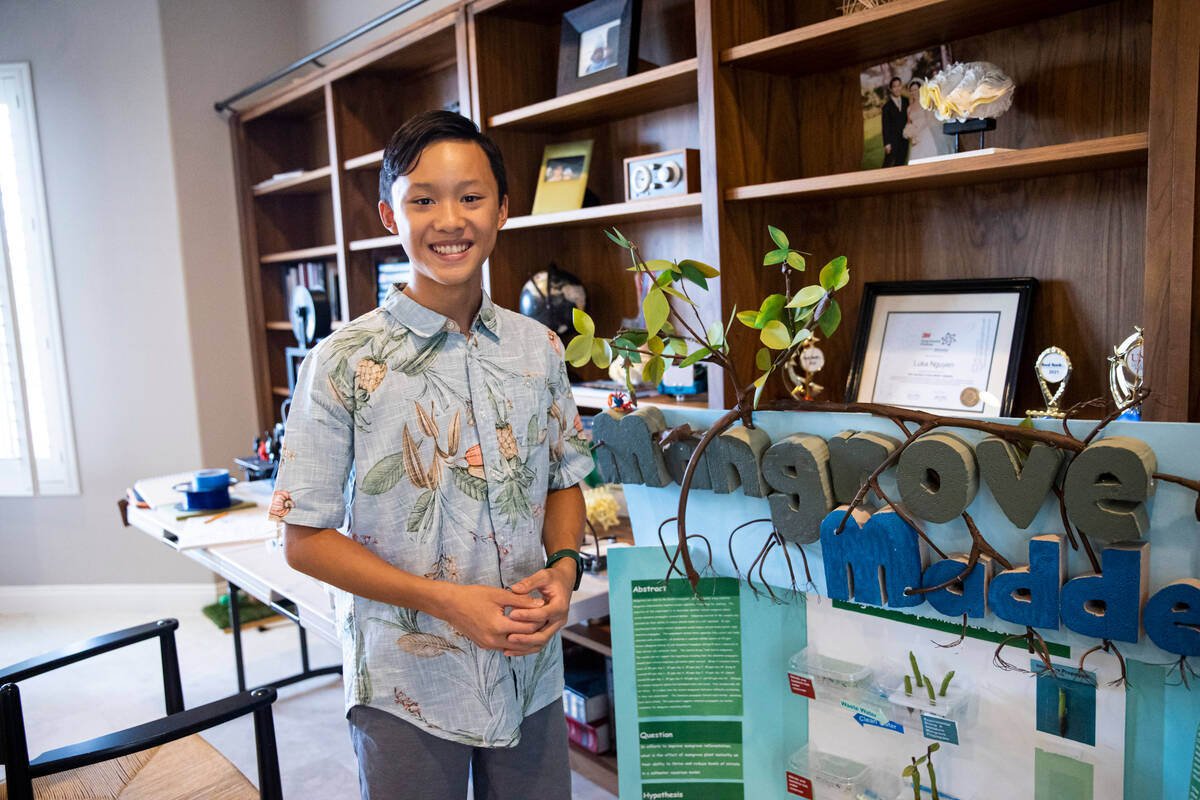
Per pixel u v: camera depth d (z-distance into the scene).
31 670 1.66
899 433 1.19
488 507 1.20
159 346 3.96
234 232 4.07
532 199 2.82
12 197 3.89
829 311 1.23
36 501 4.02
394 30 3.48
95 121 3.85
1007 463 1.06
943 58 1.89
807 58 1.98
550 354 1.30
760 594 1.35
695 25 2.26
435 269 1.12
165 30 3.79
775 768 1.38
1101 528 1.01
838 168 2.12
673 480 1.41
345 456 1.15
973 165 1.63
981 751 1.17
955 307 1.89
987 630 1.14
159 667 3.31
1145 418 1.43
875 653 1.25
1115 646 1.04
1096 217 1.71
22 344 3.97
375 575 1.11
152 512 2.76
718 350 1.31
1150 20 1.60
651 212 2.31
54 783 1.64
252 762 2.60
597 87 2.32
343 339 1.14
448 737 1.17
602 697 2.42
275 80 3.65
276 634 3.62
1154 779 1.04
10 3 3.81
